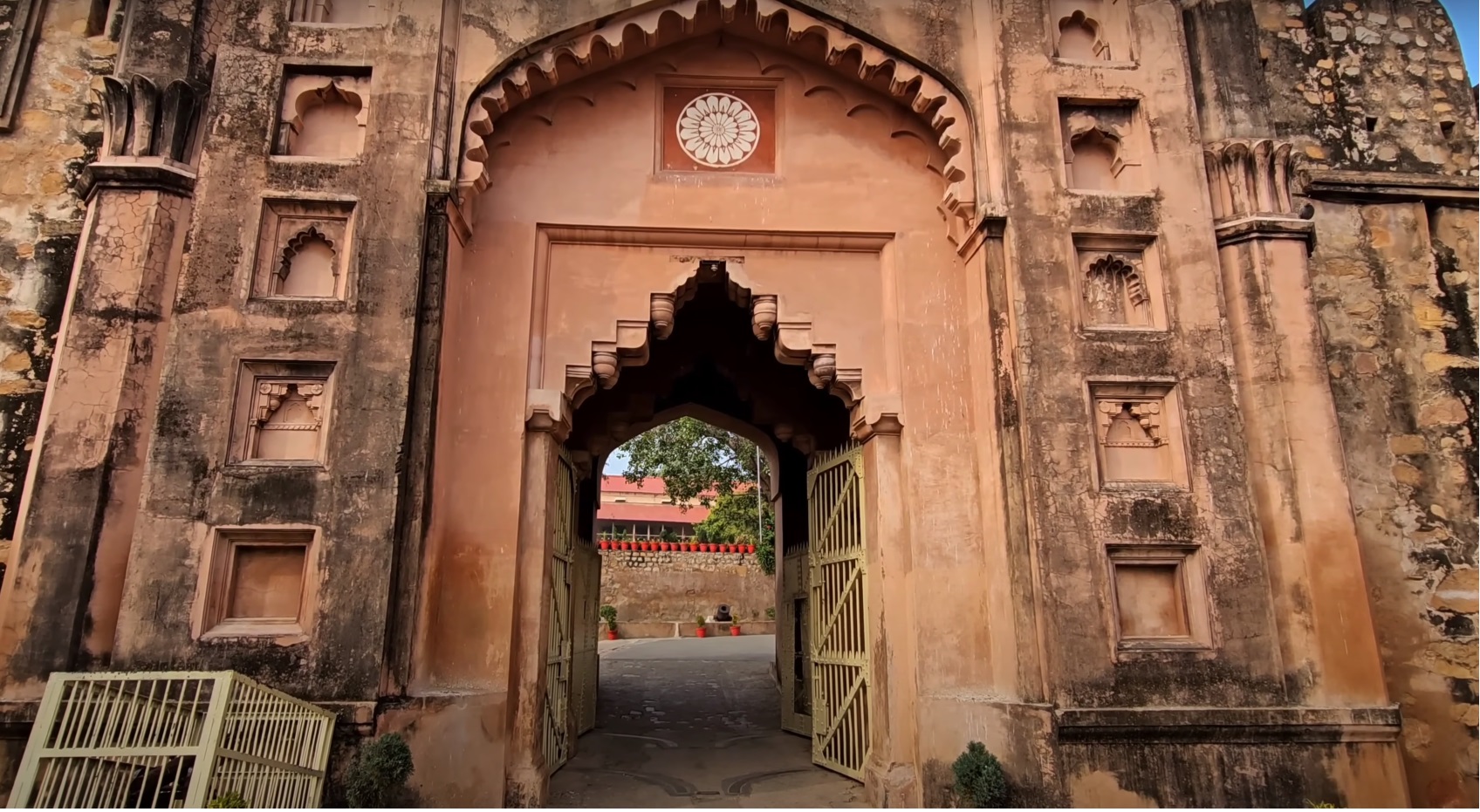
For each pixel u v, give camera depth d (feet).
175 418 15.85
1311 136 22.77
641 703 32.04
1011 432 17.63
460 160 18.42
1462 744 18.65
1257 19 23.85
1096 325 18.31
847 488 21.66
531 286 19.39
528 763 17.29
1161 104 19.33
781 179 20.65
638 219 20.03
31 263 19.33
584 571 26.11
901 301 20.01
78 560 15.46
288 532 15.66
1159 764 15.70
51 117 20.30
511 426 18.42
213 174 17.24
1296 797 15.62
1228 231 18.71
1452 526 19.90
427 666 16.42
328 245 17.65
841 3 19.76
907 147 21.09
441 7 18.89
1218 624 16.40
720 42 21.04
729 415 30.27
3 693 14.80
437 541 17.07
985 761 16.03
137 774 12.39
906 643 18.60
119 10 21.18
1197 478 17.13
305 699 14.88
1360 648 16.39
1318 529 16.99
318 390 16.63
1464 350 21.12
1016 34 19.67
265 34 18.26
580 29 19.29
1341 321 21.03
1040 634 16.48
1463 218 22.25
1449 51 23.91
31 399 18.57
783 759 22.75
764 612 77.97
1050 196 18.66
